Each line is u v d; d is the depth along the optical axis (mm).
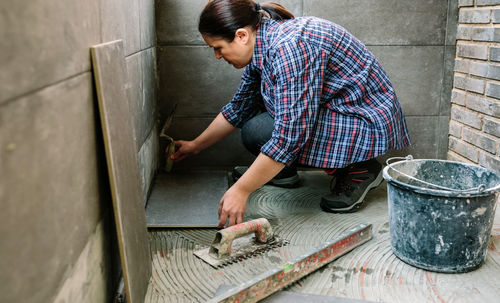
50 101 856
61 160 917
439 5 2639
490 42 2344
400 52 2695
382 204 2285
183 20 2619
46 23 836
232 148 2783
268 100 2021
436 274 1639
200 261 1720
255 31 1887
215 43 1852
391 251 1803
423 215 1591
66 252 948
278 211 2197
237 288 1365
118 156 1245
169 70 2682
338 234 1955
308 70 1767
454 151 2779
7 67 682
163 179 2584
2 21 666
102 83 1155
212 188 2451
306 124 1771
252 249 1798
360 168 2180
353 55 1988
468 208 1540
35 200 788
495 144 2340
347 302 1441
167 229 1982
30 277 767
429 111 2793
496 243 1855
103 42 1316
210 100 2738
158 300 1469
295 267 1528
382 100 2072
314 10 2625
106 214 1311
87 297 1110
